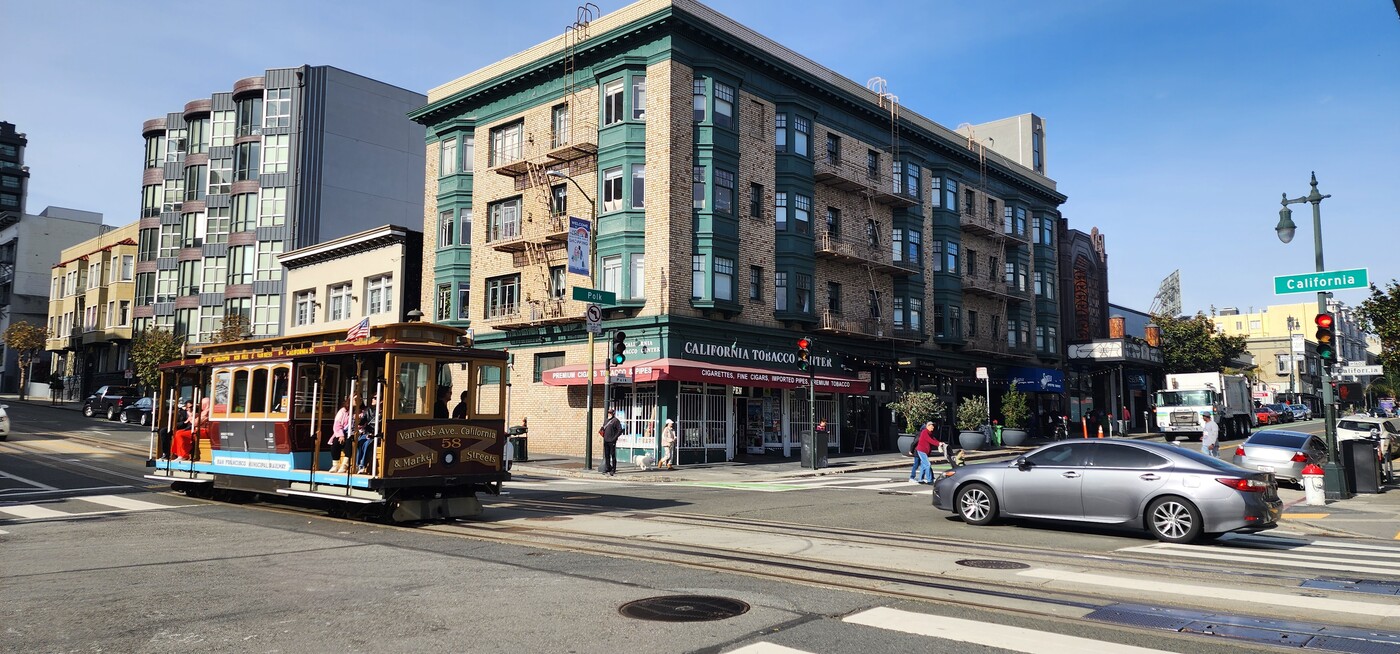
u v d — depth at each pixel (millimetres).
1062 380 46969
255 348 16125
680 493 18406
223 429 15828
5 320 78125
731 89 30547
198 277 53344
